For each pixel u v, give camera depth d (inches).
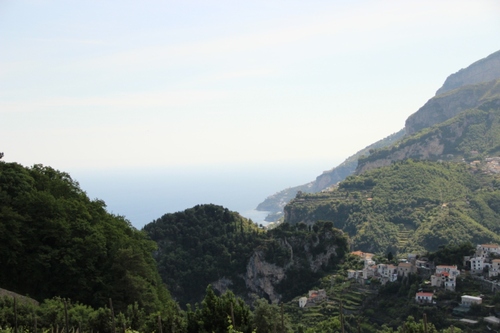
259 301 3257.9
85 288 3816.4
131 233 4975.4
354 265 7495.1
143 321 3125.0
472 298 5059.1
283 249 7859.3
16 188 4047.7
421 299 5378.9
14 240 3646.7
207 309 2822.3
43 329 2721.5
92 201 4909.0
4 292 3297.2
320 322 5561.0
